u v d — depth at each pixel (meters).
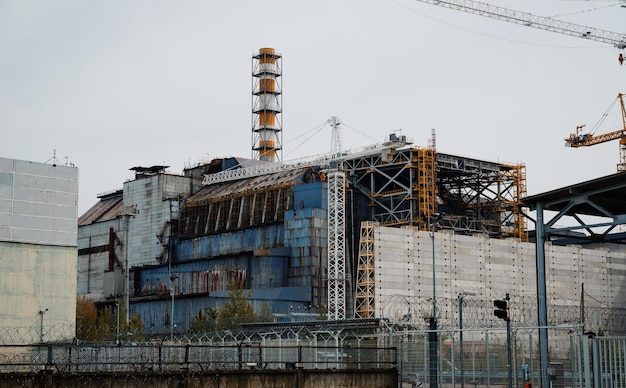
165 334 126.75
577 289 162.50
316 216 167.38
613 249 179.00
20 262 97.75
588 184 71.06
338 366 68.50
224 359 65.31
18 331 91.38
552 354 71.31
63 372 42.38
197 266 188.12
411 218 160.12
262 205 182.25
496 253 157.62
